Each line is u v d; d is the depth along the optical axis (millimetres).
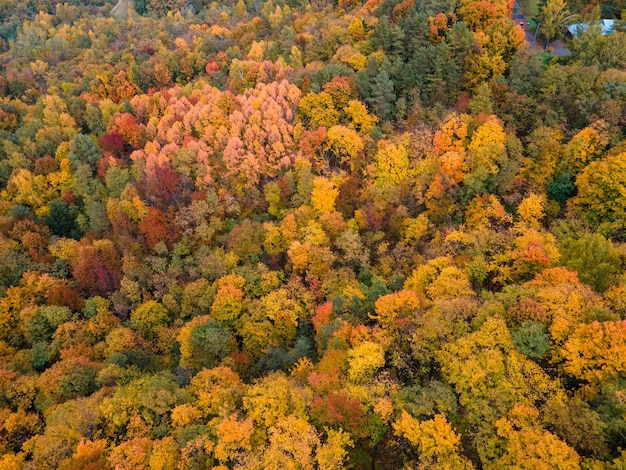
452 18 116312
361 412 50094
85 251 92500
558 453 42312
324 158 98375
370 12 140375
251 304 77000
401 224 87750
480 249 75812
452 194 88188
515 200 85812
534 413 47094
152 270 91062
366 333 60969
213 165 102938
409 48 113312
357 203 92688
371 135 97812
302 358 65062
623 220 75438
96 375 68438
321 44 133750
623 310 56562
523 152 92062
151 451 51906
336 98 103750
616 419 44312
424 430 46938
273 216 96625
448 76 102562
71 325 80625
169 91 126125
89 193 109125
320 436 51969
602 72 93000
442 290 66188
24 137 126500
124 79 147750
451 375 52375
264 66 123438
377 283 72250
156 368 72375
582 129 87688
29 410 67688
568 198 84875
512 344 53469
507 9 120500
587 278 64125
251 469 47438
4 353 81688
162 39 186250
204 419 56594
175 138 109188
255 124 102438
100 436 56312
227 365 66938
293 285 78938
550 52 114562
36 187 111688
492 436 47500
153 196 99500
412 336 58719
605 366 48781
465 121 92688
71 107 137125
